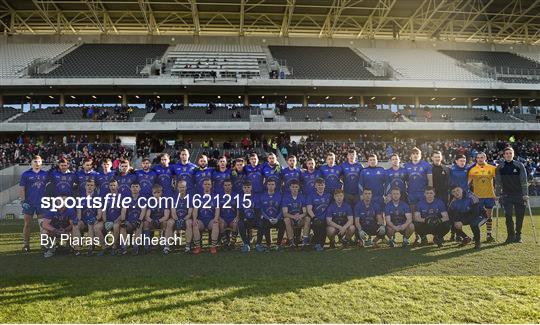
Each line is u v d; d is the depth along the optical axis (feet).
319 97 107.14
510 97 109.50
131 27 120.98
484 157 28.50
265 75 101.86
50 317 13.93
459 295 15.94
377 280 18.20
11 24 112.47
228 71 100.94
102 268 21.38
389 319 13.56
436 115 98.63
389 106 108.47
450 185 28.32
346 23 120.37
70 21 115.55
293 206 26.99
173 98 103.76
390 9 107.04
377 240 27.04
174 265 21.95
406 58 116.98
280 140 89.92
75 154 70.85
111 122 88.12
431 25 122.83
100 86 95.30
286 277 18.94
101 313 14.28
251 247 27.76
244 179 27.94
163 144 85.61
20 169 65.72
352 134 97.40
